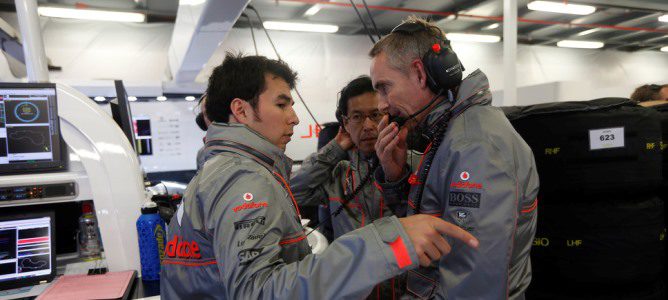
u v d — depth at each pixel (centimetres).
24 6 154
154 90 356
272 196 66
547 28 740
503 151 76
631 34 794
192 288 71
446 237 76
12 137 127
